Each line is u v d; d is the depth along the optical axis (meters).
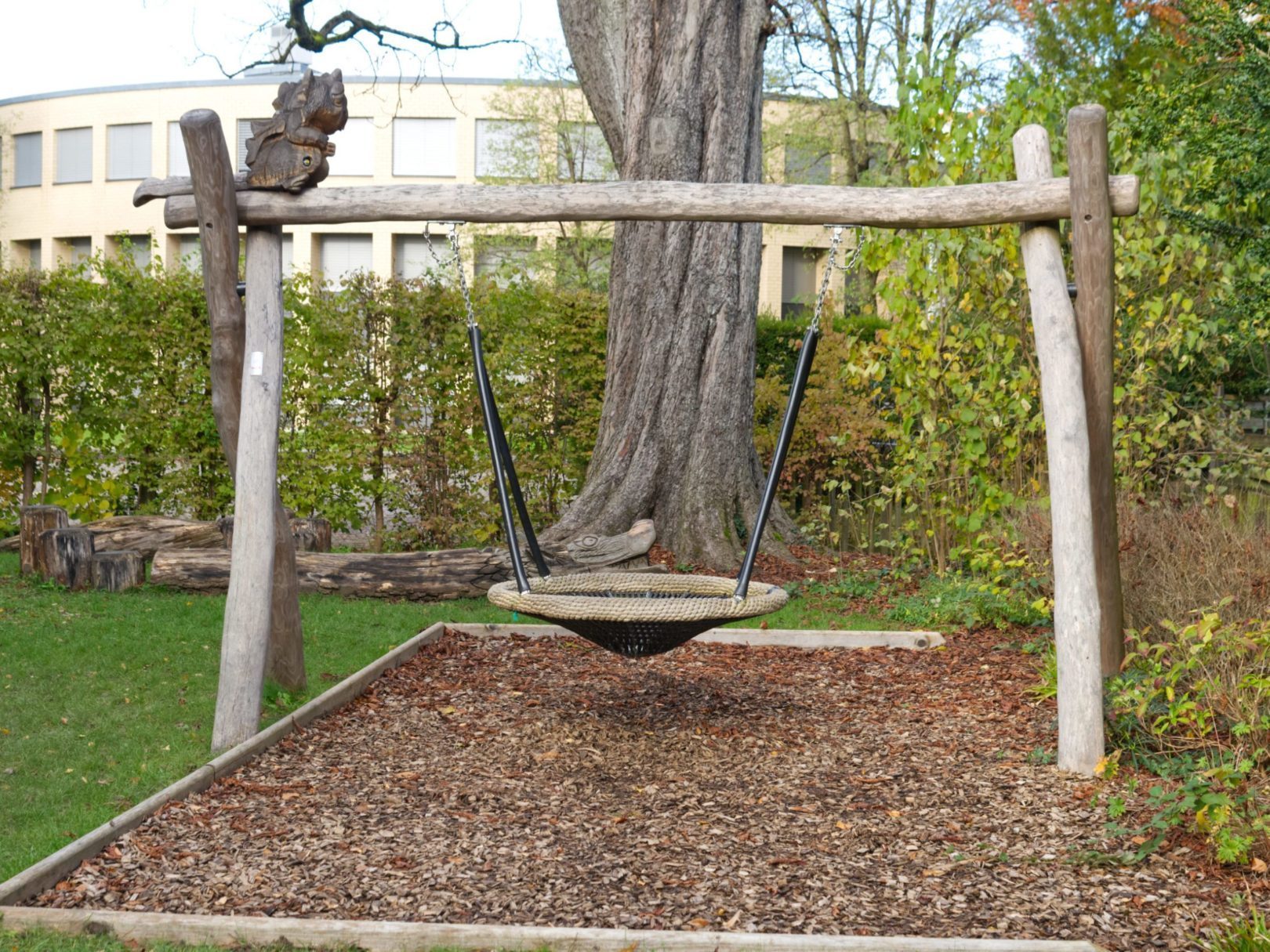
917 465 8.62
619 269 10.23
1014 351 8.10
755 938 3.10
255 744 4.86
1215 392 9.70
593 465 10.23
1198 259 7.85
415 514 11.00
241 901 3.40
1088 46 14.73
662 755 5.04
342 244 34.91
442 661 6.85
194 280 10.68
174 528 9.32
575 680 6.43
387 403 10.84
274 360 5.23
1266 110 7.20
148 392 10.67
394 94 34.47
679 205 5.14
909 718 5.64
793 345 12.91
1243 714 4.59
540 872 3.65
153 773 4.55
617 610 4.67
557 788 4.55
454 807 4.29
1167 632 5.68
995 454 8.70
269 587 5.10
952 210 5.01
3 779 4.46
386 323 10.77
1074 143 4.71
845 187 5.14
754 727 5.48
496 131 27.28
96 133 36.19
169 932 3.19
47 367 10.49
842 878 3.62
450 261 5.80
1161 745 4.76
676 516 9.97
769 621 7.97
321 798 4.34
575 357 11.20
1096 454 5.17
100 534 9.20
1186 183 8.07
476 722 5.53
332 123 5.20
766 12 10.34
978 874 3.66
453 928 3.15
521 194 5.21
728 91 10.10
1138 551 6.25
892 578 9.44
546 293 11.23
